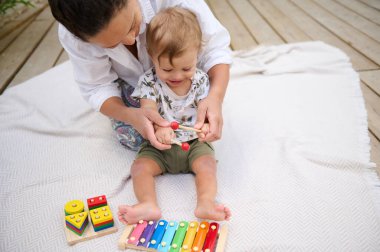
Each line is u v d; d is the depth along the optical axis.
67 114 1.65
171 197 1.18
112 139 1.47
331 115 1.52
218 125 1.15
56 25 2.75
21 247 1.05
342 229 1.04
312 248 0.99
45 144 1.48
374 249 0.98
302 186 1.18
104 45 0.99
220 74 1.29
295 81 1.78
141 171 1.18
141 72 1.30
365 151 1.32
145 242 1.00
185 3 1.22
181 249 0.97
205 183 1.13
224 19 2.65
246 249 1.00
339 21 2.45
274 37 2.32
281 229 1.05
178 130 1.21
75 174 1.30
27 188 1.26
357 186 1.17
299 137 1.40
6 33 2.63
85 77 1.27
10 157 1.42
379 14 2.48
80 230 1.04
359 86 1.69
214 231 1.01
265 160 1.30
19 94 1.82
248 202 1.14
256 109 1.59
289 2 2.87
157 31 1.09
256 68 1.88
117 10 0.90
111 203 1.18
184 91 1.21
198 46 1.14
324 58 1.94
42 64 2.20
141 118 1.14
